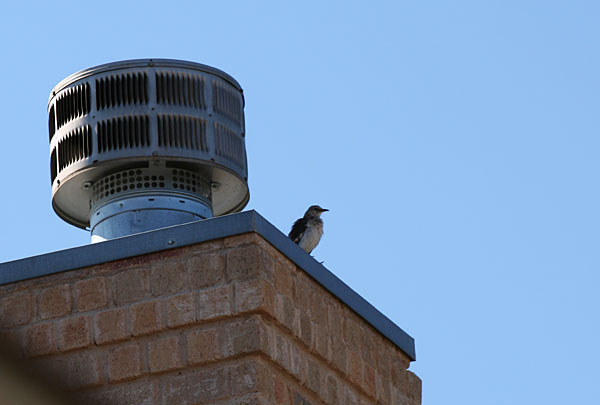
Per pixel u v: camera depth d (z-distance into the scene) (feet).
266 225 54.13
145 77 59.26
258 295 52.54
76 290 54.60
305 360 55.01
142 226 58.44
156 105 58.95
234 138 60.85
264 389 51.96
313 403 55.16
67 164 59.52
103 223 58.95
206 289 53.16
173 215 58.75
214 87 60.39
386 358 61.21
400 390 61.62
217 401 51.88
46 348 53.93
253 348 51.98
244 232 53.36
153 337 53.26
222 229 53.67
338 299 58.23
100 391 53.01
